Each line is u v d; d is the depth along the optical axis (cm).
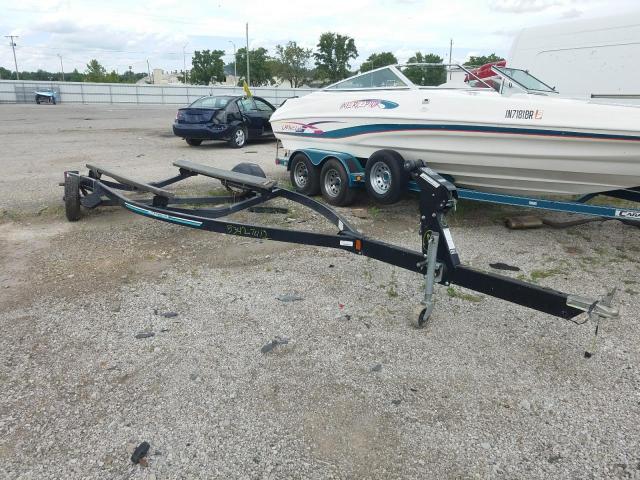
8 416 256
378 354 312
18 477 220
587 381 285
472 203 679
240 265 454
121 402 267
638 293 400
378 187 594
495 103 484
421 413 260
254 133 1327
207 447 237
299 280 420
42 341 325
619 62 727
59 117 2366
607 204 662
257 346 319
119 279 423
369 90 620
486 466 226
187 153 1170
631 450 234
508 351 315
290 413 259
